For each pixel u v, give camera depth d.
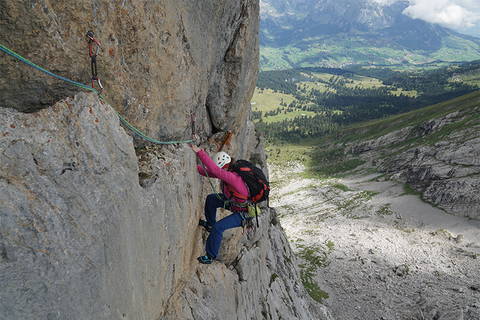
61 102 3.55
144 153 5.75
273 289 20.70
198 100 8.62
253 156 22.89
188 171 7.02
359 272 65.06
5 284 2.59
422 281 61.16
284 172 183.12
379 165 146.38
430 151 120.69
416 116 188.75
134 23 4.75
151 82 5.60
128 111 5.17
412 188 108.69
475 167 98.81
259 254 17.05
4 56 3.30
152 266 5.32
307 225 94.56
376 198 107.88
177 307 7.11
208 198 7.79
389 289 59.31
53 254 3.00
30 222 2.88
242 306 11.55
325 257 71.25
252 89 12.16
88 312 3.40
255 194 6.69
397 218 92.19
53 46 3.63
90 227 3.48
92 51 4.07
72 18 3.76
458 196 89.88
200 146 9.70
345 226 90.31
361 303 55.53
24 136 3.10
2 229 2.67
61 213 3.18
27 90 3.61
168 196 5.84
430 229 83.50
